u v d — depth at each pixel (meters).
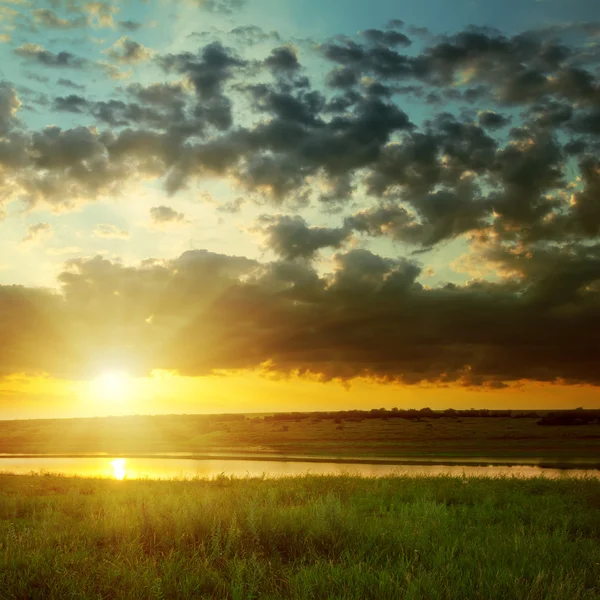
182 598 6.34
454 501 16.53
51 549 8.00
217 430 101.12
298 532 9.11
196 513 9.57
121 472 37.38
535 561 7.57
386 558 8.02
